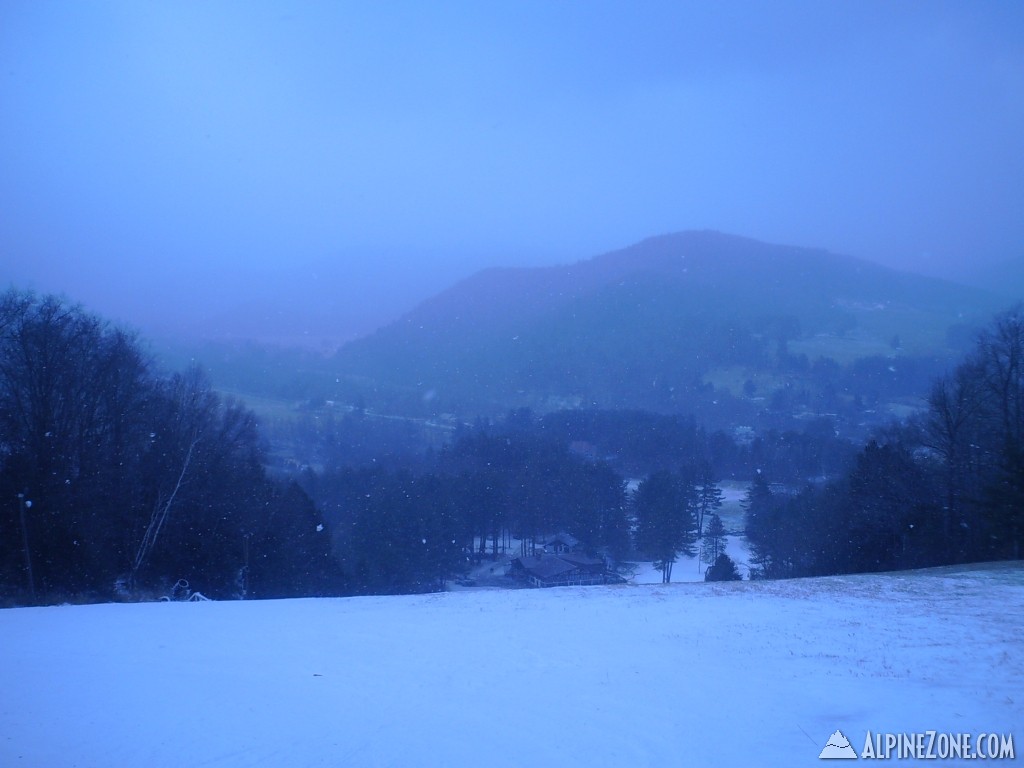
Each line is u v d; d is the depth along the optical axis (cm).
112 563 2786
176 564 2994
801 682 916
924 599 1555
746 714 789
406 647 1163
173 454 3080
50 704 846
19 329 2719
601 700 850
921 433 3284
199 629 1335
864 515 3102
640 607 1524
